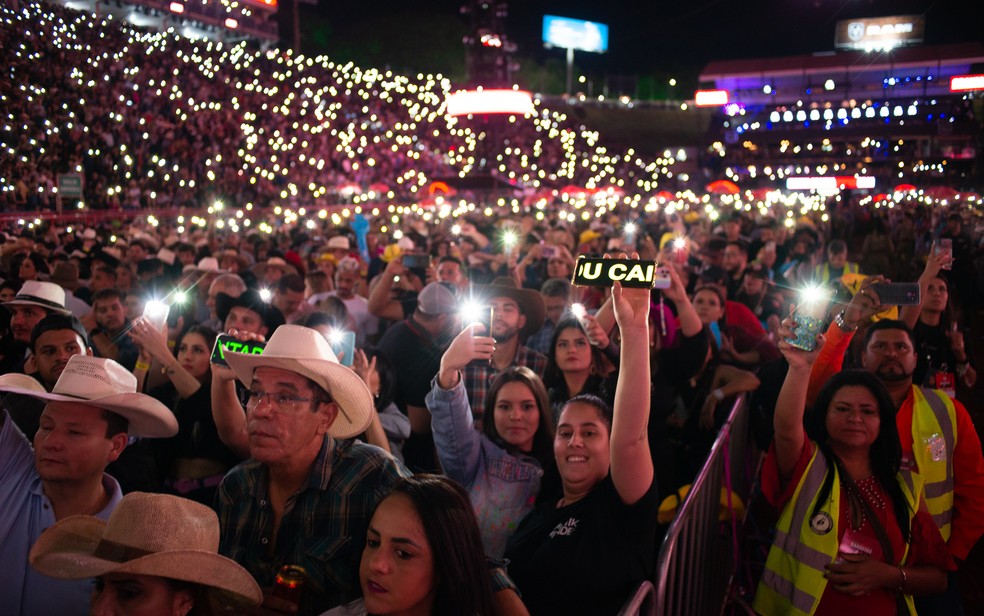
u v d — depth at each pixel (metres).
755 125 45.12
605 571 3.08
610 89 64.94
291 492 2.87
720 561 4.75
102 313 6.24
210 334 4.71
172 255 10.53
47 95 18.31
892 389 4.21
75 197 16.11
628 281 3.08
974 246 15.23
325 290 9.14
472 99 34.19
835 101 44.44
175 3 31.31
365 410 2.95
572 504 3.25
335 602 2.76
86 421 2.91
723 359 6.27
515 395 3.78
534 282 10.76
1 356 5.16
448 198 27.55
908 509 3.71
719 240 9.85
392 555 2.35
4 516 2.89
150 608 2.19
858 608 3.62
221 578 2.21
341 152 32.53
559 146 49.22
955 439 4.00
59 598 2.84
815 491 3.76
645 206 31.16
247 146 27.53
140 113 23.44
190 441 4.38
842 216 27.88
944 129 39.81
